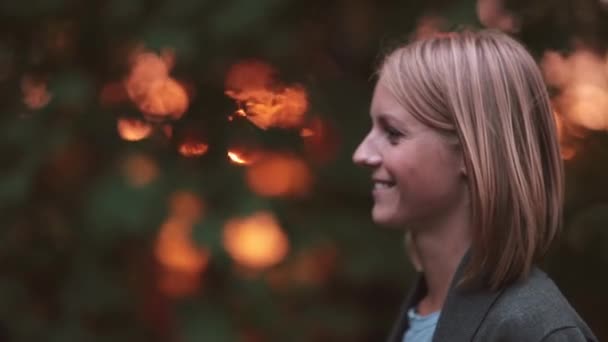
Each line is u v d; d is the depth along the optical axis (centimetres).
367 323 372
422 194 173
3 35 361
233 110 316
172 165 339
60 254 357
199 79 338
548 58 356
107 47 356
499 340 161
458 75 171
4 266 359
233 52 341
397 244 357
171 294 348
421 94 172
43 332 355
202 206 336
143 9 344
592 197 358
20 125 347
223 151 331
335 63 378
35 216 353
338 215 360
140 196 325
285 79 348
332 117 359
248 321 346
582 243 359
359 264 352
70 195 354
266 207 334
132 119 345
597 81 359
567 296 370
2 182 339
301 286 354
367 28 372
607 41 360
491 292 167
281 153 342
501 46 176
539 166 170
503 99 171
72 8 352
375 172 179
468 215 174
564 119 357
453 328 167
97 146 352
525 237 166
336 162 359
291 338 347
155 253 345
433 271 181
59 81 342
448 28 327
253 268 338
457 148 172
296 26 362
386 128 178
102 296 349
